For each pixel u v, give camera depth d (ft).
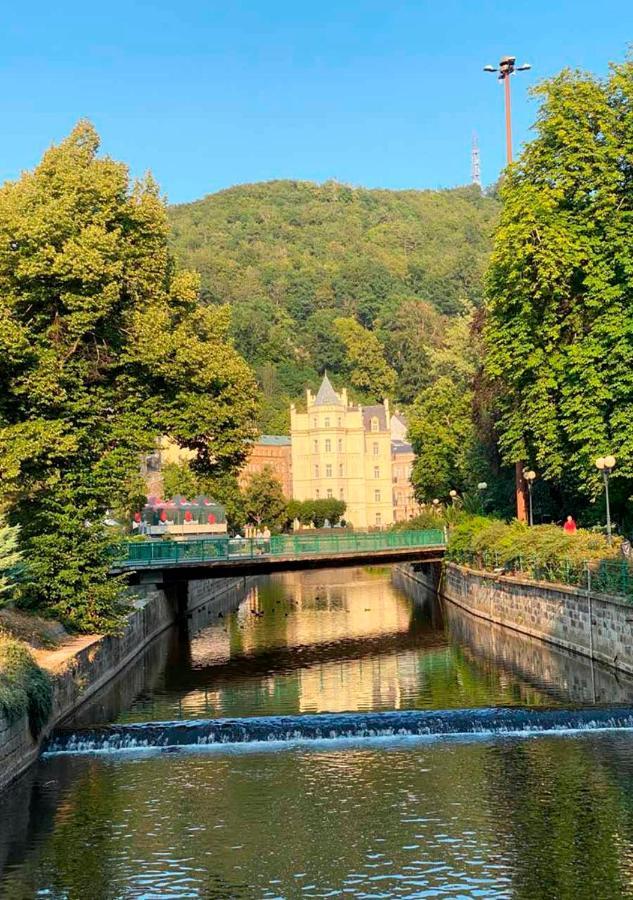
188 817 62.39
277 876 52.39
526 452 146.00
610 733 80.38
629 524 135.23
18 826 61.72
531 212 132.57
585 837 56.54
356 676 115.96
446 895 49.42
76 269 105.19
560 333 138.10
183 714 94.63
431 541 214.28
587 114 132.57
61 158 126.62
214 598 253.65
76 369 114.01
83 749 81.35
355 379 644.69
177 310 138.51
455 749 76.74
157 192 137.39
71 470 112.68
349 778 69.77
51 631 106.32
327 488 488.02
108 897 50.47
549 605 129.39
